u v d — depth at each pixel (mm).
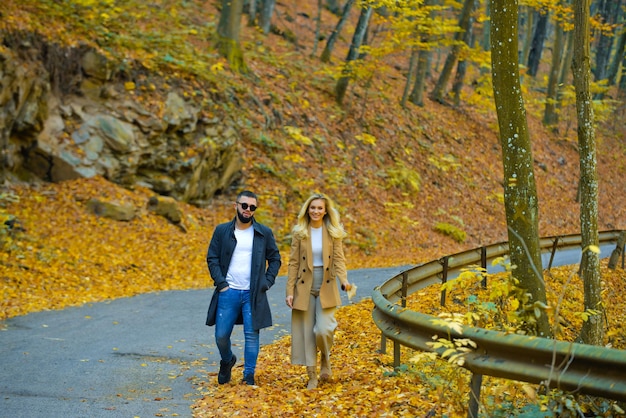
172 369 7828
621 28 41906
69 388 6758
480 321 6273
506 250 14758
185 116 19953
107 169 18188
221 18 25625
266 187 22266
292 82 27906
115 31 21203
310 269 7090
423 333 5727
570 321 11492
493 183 31453
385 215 24672
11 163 16734
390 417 5551
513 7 7277
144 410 6031
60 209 16484
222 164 21219
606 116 37031
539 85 45906
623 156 42125
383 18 26188
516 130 7312
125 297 13055
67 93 18266
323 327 7000
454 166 30375
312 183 23531
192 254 17031
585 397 5301
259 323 7098
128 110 18969
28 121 16938
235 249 7160
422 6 26891
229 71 24828
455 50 33594
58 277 13492
